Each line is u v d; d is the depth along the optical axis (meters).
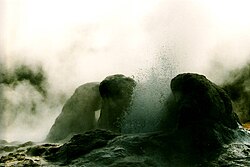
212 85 7.17
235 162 5.82
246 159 5.91
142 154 6.10
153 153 6.11
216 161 5.90
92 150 6.41
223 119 6.96
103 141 6.59
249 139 6.89
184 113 6.66
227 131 6.72
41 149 7.03
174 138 6.35
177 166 5.87
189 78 6.96
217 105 6.85
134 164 5.83
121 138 6.53
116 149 6.23
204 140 6.29
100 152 6.23
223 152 6.14
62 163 6.22
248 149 6.29
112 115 8.47
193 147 6.22
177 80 7.20
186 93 6.96
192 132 6.41
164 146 6.23
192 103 6.70
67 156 6.40
